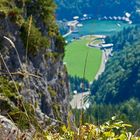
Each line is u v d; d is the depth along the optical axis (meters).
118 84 163.88
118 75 167.88
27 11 33.25
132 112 108.94
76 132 4.97
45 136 4.95
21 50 29.98
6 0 30.19
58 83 35.94
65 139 4.97
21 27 30.45
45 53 33.41
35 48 31.19
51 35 35.91
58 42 37.00
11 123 5.07
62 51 37.72
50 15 35.84
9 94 19.38
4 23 28.83
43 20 34.75
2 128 4.95
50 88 32.88
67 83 38.62
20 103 5.05
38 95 26.45
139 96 156.62
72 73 177.38
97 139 5.02
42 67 32.59
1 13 28.84
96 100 161.38
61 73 37.25
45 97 27.67
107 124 5.39
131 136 5.21
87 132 4.97
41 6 34.59
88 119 5.23
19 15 30.44
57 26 37.28
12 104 17.66
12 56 28.33
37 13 34.12
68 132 5.01
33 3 34.00
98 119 5.35
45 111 27.11
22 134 4.75
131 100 153.25
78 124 5.12
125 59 177.25
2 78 21.95
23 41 30.34
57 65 36.34
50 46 35.25
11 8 30.25
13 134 4.85
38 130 5.03
